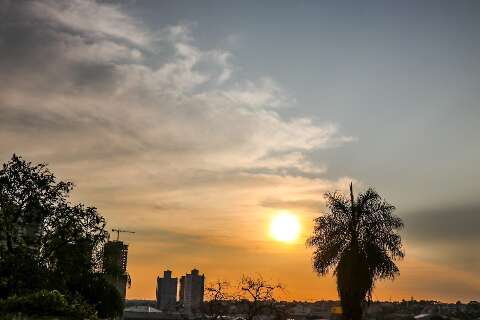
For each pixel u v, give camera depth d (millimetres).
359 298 36812
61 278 42344
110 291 51500
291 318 54781
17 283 37906
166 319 111500
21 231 41906
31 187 42375
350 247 37656
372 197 38750
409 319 142875
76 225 43406
